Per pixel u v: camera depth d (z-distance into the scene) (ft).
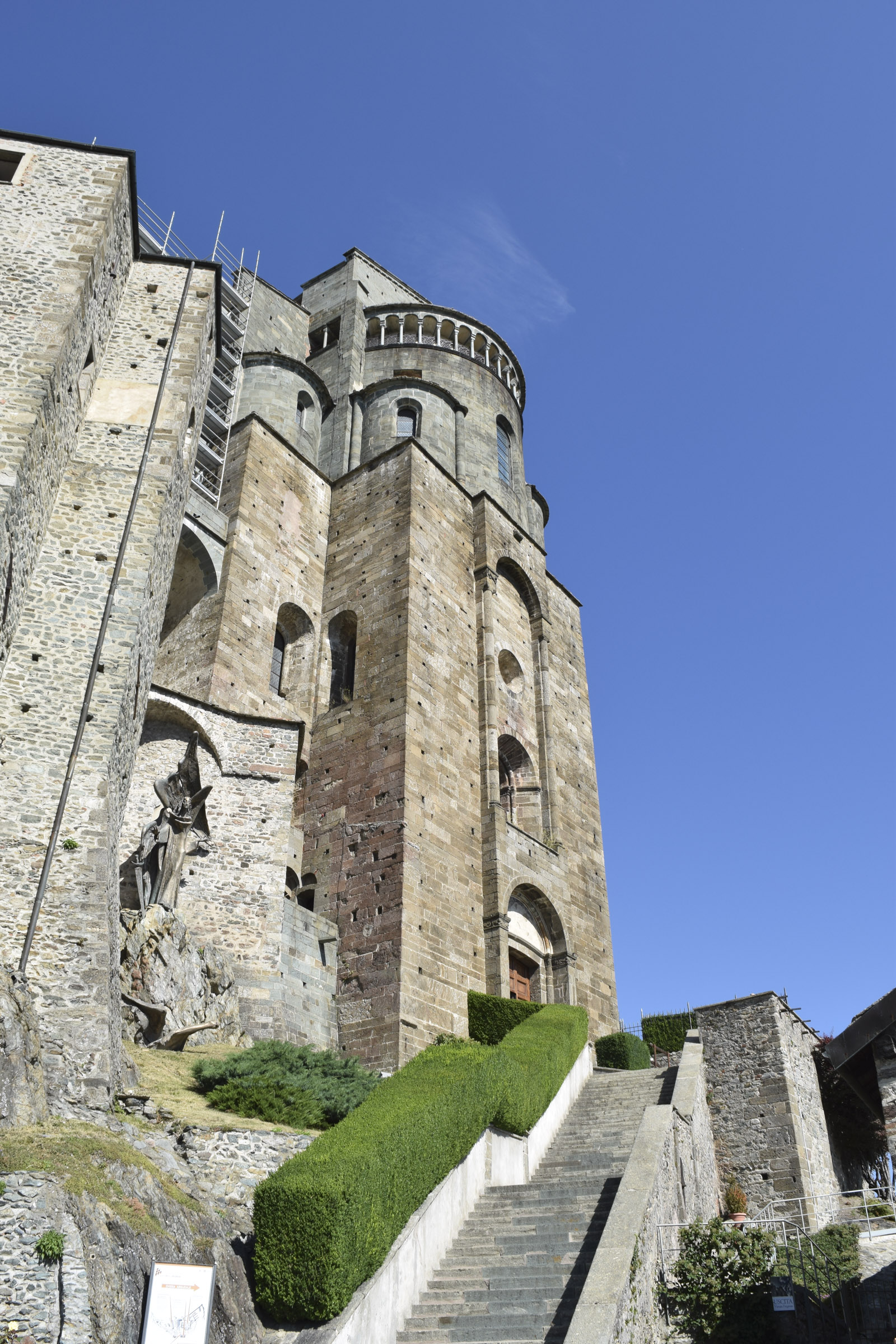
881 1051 60.75
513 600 134.41
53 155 76.07
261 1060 64.03
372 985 90.74
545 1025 88.43
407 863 95.81
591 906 124.16
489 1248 55.72
